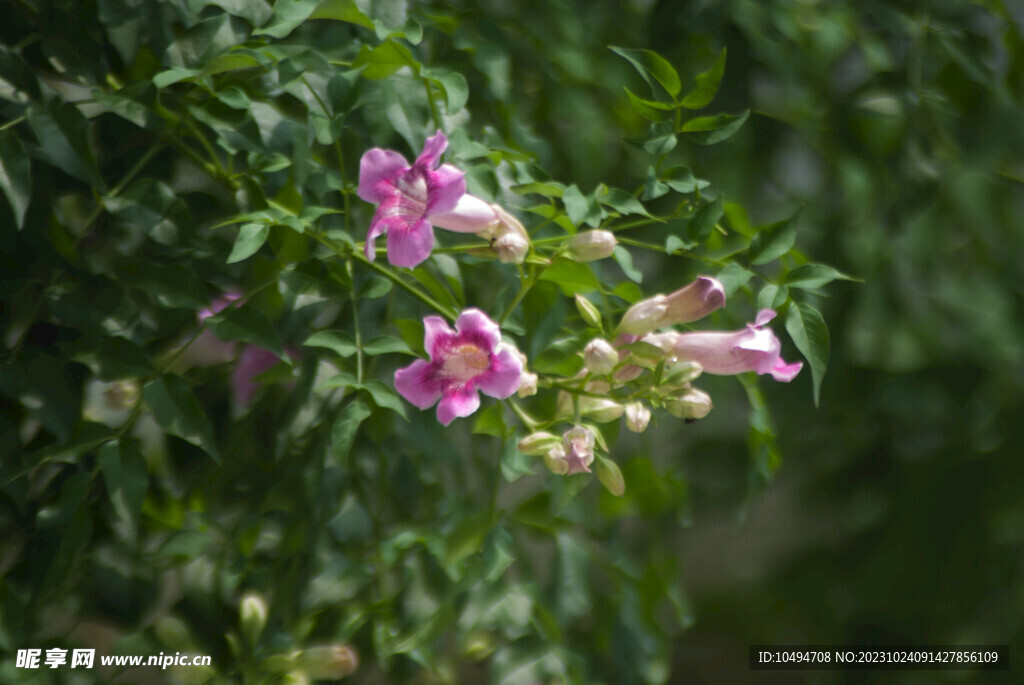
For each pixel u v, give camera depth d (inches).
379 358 69.4
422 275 66.5
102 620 67.2
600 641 69.7
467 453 70.9
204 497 69.0
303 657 66.7
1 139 63.7
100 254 67.5
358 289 66.4
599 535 69.8
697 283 65.4
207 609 67.5
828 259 74.2
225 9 65.7
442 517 68.9
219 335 64.8
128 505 64.4
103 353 64.9
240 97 65.3
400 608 67.9
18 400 64.8
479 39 68.9
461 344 63.8
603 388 65.8
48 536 65.5
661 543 71.8
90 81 65.8
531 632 68.2
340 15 64.0
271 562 68.6
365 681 69.6
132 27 65.7
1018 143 73.4
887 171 72.8
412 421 68.7
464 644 68.2
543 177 66.9
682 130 66.6
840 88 73.2
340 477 66.7
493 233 65.0
